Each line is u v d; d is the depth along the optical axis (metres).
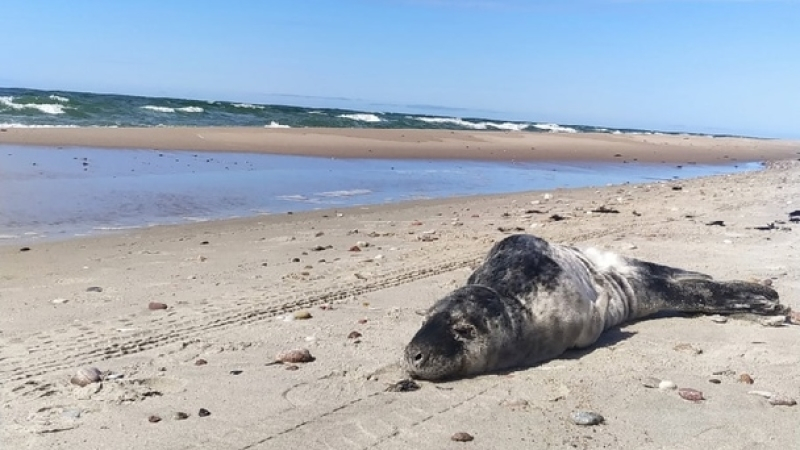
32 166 4.34
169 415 1.20
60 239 2.64
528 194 4.56
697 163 8.20
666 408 1.26
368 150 6.77
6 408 1.22
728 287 1.83
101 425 1.16
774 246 2.63
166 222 3.09
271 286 2.04
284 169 5.16
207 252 2.51
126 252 2.47
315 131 7.87
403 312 1.80
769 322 1.73
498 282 1.50
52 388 1.31
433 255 2.48
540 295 1.48
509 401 1.28
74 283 2.05
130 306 1.83
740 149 11.05
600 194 4.55
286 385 1.33
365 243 2.69
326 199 3.98
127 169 4.56
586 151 8.55
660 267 1.86
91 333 1.61
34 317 1.72
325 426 1.17
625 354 1.52
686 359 1.50
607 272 1.75
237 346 1.54
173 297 1.92
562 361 1.49
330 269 2.26
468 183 5.11
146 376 1.37
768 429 1.18
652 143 10.79
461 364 1.37
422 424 1.18
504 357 1.42
